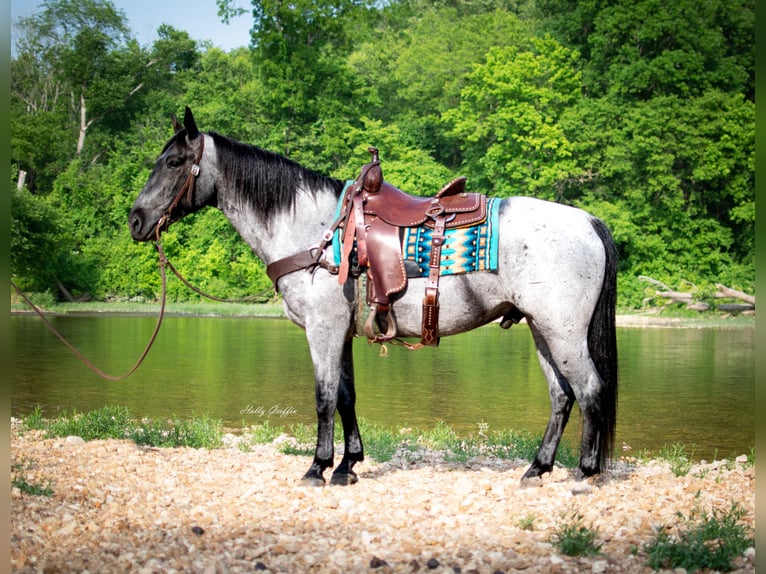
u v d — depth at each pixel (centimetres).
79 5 4934
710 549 381
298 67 3959
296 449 695
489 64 3803
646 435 873
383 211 500
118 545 388
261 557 378
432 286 486
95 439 734
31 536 395
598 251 489
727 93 3819
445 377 1366
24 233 3328
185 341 1980
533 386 1252
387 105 4859
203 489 511
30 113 4831
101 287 3603
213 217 3669
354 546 393
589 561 370
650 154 3644
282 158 537
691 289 3384
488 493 506
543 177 3634
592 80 4031
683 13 3941
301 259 511
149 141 4291
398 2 4488
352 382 541
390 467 623
